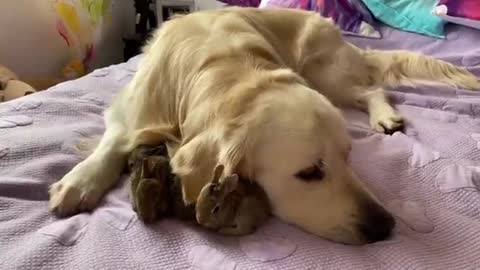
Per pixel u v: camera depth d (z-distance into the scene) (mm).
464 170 1446
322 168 1312
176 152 1371
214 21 1760
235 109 1344
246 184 1334
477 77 2188
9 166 1426
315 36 2207
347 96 2166
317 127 1315
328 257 1147
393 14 2684
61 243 1159
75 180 1341
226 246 1175
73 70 3082
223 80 1445
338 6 2775
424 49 2494
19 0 2816
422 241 1222
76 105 1818
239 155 1293
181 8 3709
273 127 1310
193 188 1280
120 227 1219
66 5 2883
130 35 3754
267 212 1322
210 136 1323
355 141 1661
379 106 1966
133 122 1600
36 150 1497
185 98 1506
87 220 1256
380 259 1151
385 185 1436
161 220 1258
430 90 2125
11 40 2832
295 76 1488
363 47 2588
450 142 1641
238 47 1604
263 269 1087
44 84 2891
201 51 1569
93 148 1559
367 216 1240
